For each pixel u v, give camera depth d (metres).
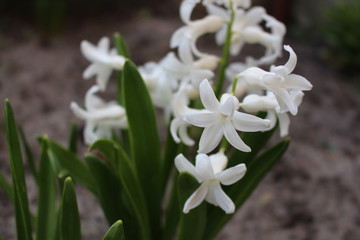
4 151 0.50
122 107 0.30
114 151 0.27
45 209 0.28
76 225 0.23
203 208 0.24
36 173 0.31
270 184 0.49
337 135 0.59
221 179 0.22
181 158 0.22
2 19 0.88
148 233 0.29
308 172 0.51
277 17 0.94
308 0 0.93
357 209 0.46
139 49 0.78
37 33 0.84
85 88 0.66
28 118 0.57
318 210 0.45
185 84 0.26
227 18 0.28
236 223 0.43
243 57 0.76
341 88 0.73
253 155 0.26
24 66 0.71
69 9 0.93
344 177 0.50
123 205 0.28
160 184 0.29
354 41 0.77
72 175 0.28
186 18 0.28
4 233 0.38
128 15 0.94
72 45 0.81
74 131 0.31
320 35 0.91
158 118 0.59
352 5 0.82
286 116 0.25
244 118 0.21
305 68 0.78
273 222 0.44
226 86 0.58
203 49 0.80
